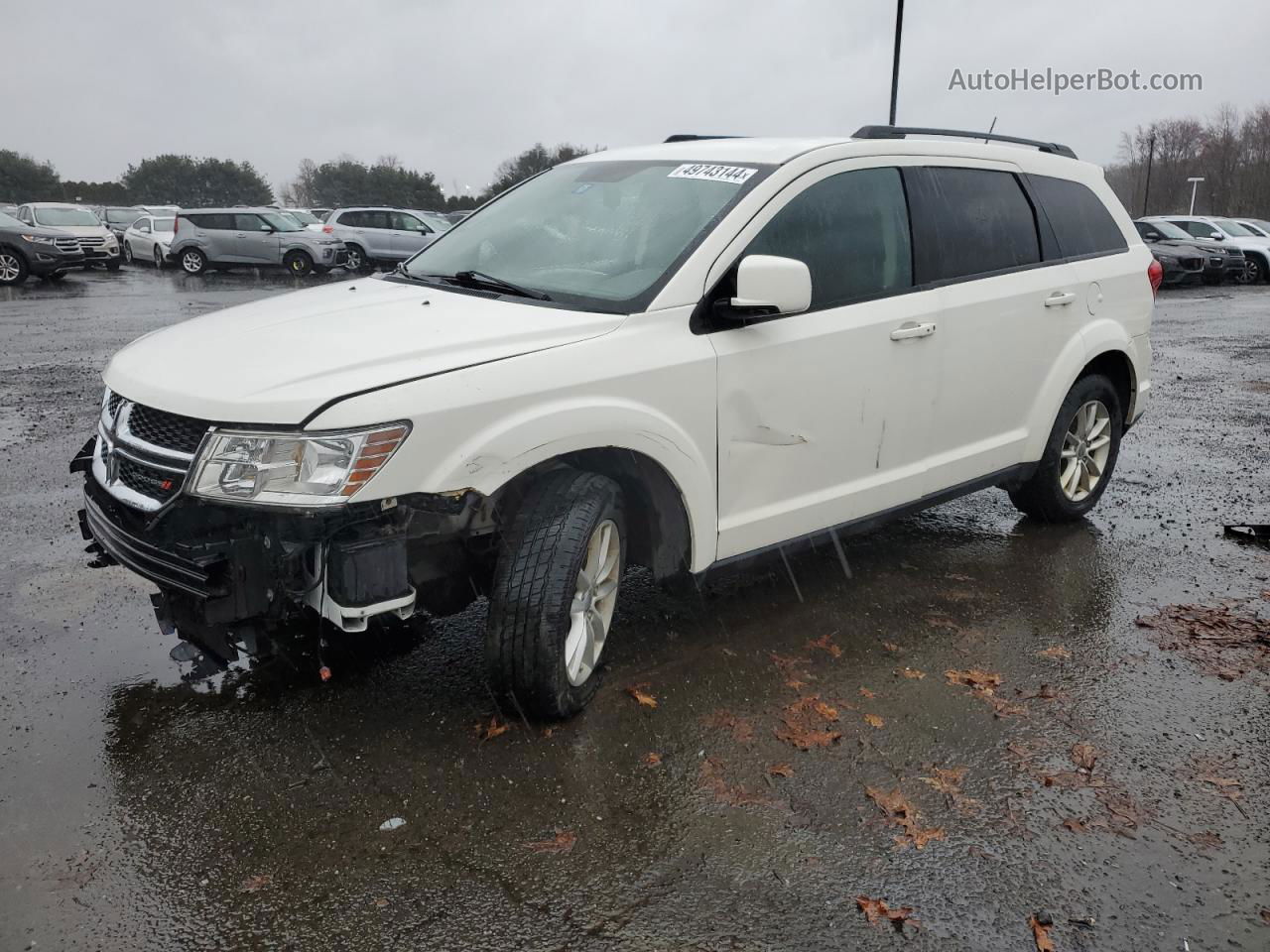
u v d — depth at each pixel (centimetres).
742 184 371
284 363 295
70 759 307
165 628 315
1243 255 2411
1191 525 555
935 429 434
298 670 362
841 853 272
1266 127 6569
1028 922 249
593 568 330
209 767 304
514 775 302
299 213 2819
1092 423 534
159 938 237
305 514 272
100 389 887
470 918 245
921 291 418
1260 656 395
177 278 2369
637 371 322
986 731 336
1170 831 286
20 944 234
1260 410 882
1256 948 242
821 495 395
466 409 286
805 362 371
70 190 7831
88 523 331
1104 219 528
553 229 394
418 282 395
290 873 260
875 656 388
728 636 401
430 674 361
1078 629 418
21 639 385
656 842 274
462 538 320
